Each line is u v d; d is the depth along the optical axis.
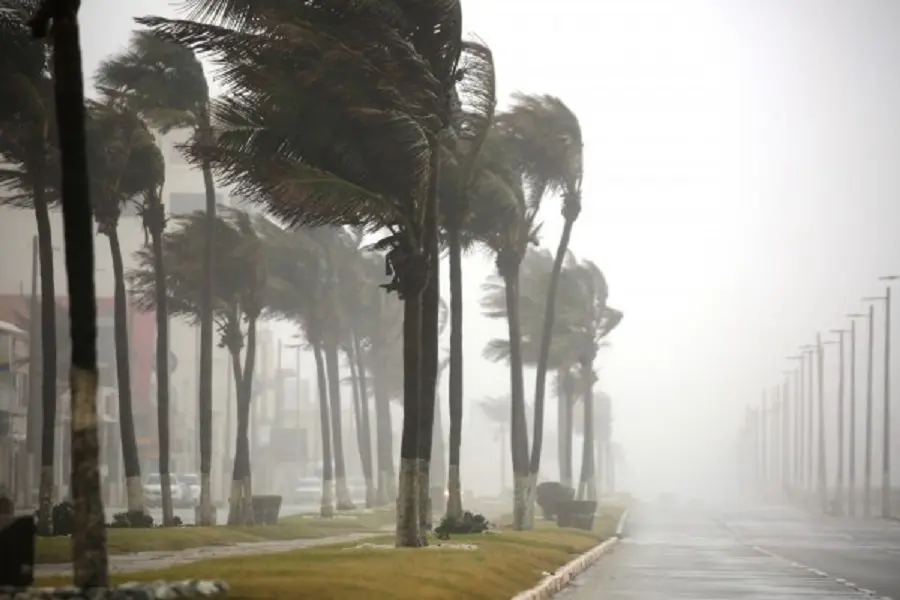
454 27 35.06
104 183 46.69
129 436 48.19
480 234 53.03
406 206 34.25
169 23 31.81
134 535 42.50
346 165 33.00
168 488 51.25
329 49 31.41
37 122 39.62
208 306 52.81
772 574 42.12
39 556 33.56
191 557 36.59
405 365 34.94
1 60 38.72
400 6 34.16
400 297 34.72
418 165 32.78
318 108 32.12
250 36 31.78
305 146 32.62
